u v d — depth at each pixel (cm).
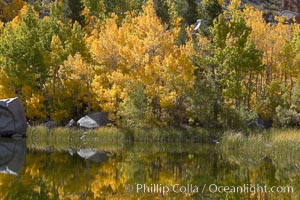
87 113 5169
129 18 6334
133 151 3438
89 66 4912
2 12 8581
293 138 3331
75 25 5694
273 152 3341
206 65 4706
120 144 3969
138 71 4559
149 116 4456
